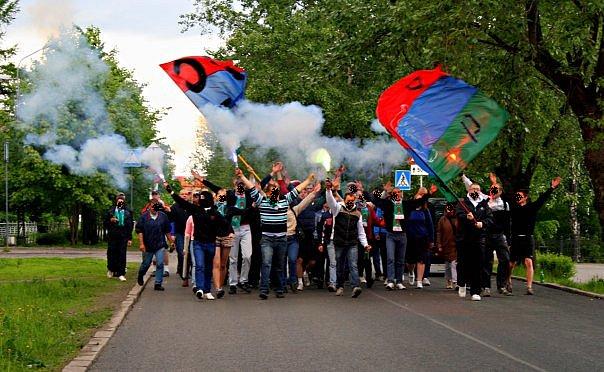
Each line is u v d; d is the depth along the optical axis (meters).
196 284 16.11
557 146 24.23
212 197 16.19
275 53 34.97
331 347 10.31
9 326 11.01
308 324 12.42
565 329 11.96
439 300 16.09
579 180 28.89
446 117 16.55
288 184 18.47
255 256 18.36
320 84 22.20
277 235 16.25
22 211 49.78
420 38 19.17
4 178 44.41
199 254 16.06
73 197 44.47
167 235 21.91
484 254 16.28
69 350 9.80
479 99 16.55
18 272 22.39
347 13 20.94
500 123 16.58
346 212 16.70
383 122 16.53
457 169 16.62
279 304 15.22
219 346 10.39
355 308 14.59
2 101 39.72
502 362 9.33
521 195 17.48
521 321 12.85
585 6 17.80
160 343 10.62
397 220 18.42
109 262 20.56
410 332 11.61
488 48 19.23
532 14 18.86
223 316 13.38
